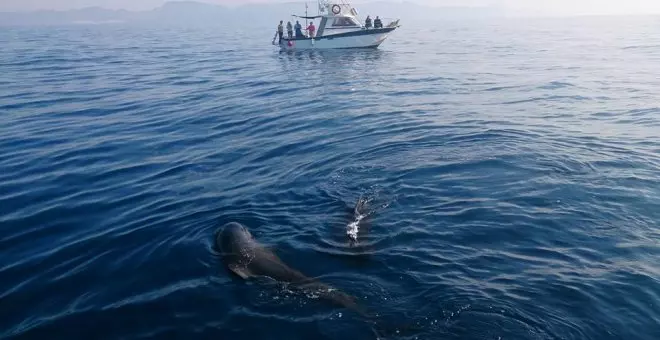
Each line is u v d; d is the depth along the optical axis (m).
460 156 10.68
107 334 5.43
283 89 20.70
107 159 11.68
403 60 30.70
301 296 5.73
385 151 11.38
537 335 5.00
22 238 7.88
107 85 22.16
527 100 17.02
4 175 10.72
